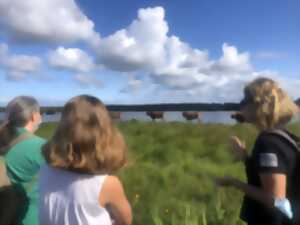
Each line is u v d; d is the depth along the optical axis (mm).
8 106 1509
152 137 5793
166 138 5613
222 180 1297
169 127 6625
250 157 1257
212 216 2553
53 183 1063
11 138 1479
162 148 4684
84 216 1032
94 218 1039
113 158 1038
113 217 1086
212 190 3053
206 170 3748
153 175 3521
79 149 1020
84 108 1042
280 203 1157
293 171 1182
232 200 2834
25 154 1450
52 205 1052
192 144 5016
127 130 6598
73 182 1045
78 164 1016
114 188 1051
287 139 1192
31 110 1504
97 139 1022
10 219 1411
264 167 1178
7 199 1406
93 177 1042
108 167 1042
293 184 1183
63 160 1021
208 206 2756
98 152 1020
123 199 1074
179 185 3262
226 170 3738
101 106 1062
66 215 1041
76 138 1016
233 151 1332
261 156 1192
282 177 1166
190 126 6598
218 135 5438
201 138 5422
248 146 4656
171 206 2785
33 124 1529
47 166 1110
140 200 2953
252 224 1258
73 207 1037
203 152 4668
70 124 1030
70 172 1055
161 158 4473
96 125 1034
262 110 1213
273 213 1188
